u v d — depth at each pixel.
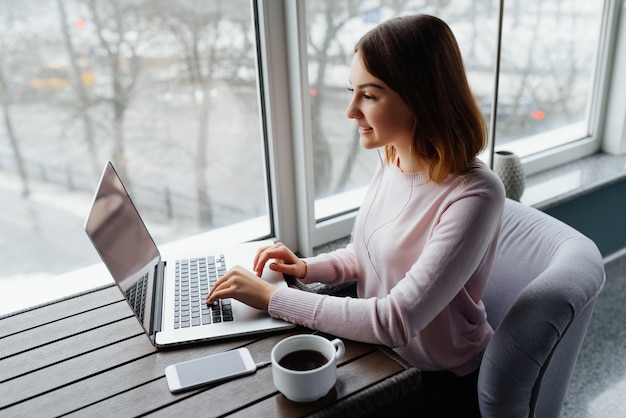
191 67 1.34
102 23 1.22
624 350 1.83
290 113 1.46
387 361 0.90
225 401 0.82
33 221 1.30
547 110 2.12
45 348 0.96
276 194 1.52
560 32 2.01
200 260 1.21
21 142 1.23
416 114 0.99
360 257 1.22
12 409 0.82
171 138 1.38
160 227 1.45
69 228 1.35
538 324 0.94
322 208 1.66
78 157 1.29
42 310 1.08
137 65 1.28
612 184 2.09
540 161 2.11
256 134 1.49
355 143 1.64
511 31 1.88
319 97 1.53
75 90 1.24
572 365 1.11
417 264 0.99
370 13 1.53
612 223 2.18
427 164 1.05
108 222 0.98
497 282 1.23
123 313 1.06
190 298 1.06
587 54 2.13
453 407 1.14
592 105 2.23
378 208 1.17
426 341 1.11
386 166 1.20
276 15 1.35
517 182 1.71
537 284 0.97
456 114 1.00
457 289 0.97
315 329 0.96
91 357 0.93
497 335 1.00
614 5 2.06
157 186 1.41
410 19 0.99
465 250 0.96
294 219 1.59
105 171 1.07
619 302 2.07
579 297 0.94
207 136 1.43
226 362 0.89
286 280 1.14
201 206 1.49
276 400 0.82
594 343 1.87
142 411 0.80
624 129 2.21
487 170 1.03
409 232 1.07
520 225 1.21
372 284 1.19
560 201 1.88
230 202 1.53
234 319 0.99
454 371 1.17
